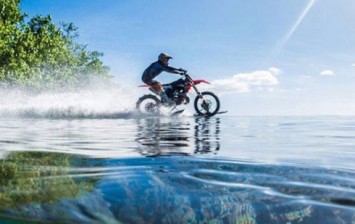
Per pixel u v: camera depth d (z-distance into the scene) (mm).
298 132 6453
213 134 5715
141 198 1838
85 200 1806
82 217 1590
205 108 12078
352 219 1561
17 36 23344
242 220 1561
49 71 29109
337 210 1654
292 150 3809
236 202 1760
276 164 2816
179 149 3711
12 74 23000
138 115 12062
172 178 2250
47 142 4344
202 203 1766
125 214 1633
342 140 4973
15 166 2678
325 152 3650
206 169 2568
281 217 1586
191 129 6645
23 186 2059
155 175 2334
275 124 9008
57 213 1634
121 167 2639
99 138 4879
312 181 2180
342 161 3021
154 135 5383
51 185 2086
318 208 1675
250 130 6750
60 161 2908
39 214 1616
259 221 1554
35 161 2906
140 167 2637
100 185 2082
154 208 1690
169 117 11445
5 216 1587
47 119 10383
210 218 1592
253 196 1858
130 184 2109
